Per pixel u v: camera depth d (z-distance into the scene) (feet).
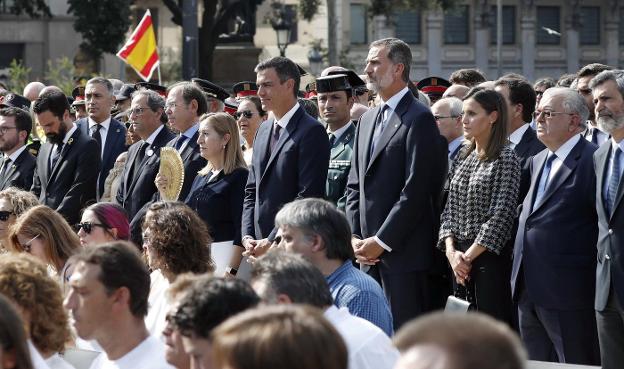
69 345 20.57
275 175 30.04
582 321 26.61
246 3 100.58
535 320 27.25
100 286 18.13
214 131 31.65
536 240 26.76
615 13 209.56
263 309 10.98
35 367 15.97
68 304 18.38
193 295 15.37
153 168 35.04
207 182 31.83
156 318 22.75
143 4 190.49
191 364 15.87
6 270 18.26
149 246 23.27
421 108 28.43
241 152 32.19
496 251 27.35
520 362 9.31
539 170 27.30
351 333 17.84
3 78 151.43
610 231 25.04
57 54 165.37
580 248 26.50
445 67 202.90
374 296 20.94
